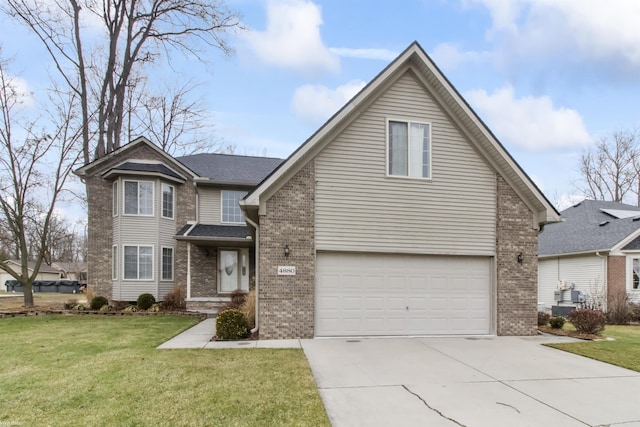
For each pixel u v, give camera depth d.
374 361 7.48
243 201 9.34
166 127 29.33
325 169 9.97
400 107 10.50
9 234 19.62
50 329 10.84
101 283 17.23
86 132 18.88
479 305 10.68
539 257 22.41
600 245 18.78
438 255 10.50
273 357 7.51
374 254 10.23
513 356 8.09
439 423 4.65
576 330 11.33
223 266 18.34
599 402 5.46
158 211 17.25
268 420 4.58
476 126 10.48
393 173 10.38
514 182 10.93
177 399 5.18
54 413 4.71
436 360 7.66
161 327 11.30
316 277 9.91
